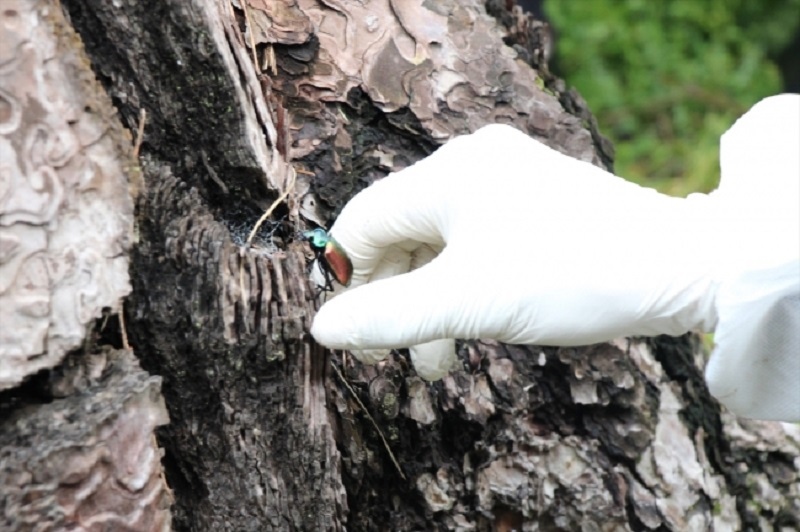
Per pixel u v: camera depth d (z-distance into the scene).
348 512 3.10
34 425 2.28
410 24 3.68
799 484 4.03
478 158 2.95
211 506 2.77
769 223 2.50
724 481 3.88
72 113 2.30
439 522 3.41
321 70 3.50
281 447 2.78
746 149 2.70
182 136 2.83
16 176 2.22
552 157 2.99
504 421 3.48
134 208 2.48
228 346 2.61
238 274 2.63
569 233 2.76
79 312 2.33
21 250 2.24
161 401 2.44
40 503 2.21
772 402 2.81
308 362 2.76
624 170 10.06
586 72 11.21
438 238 3.10
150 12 2.66
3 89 2.20
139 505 2.37
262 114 2.97
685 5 11.44
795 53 11.69
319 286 3.10
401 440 3.34
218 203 2.97
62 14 2.35
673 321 2.77
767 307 2.51
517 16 4.19
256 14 3.42
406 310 2.68
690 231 2.77
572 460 3.51
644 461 3.57
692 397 3.87
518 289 2.70
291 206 3.05
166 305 2.60
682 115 10.64
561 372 3.54
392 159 3.57
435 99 3.62
